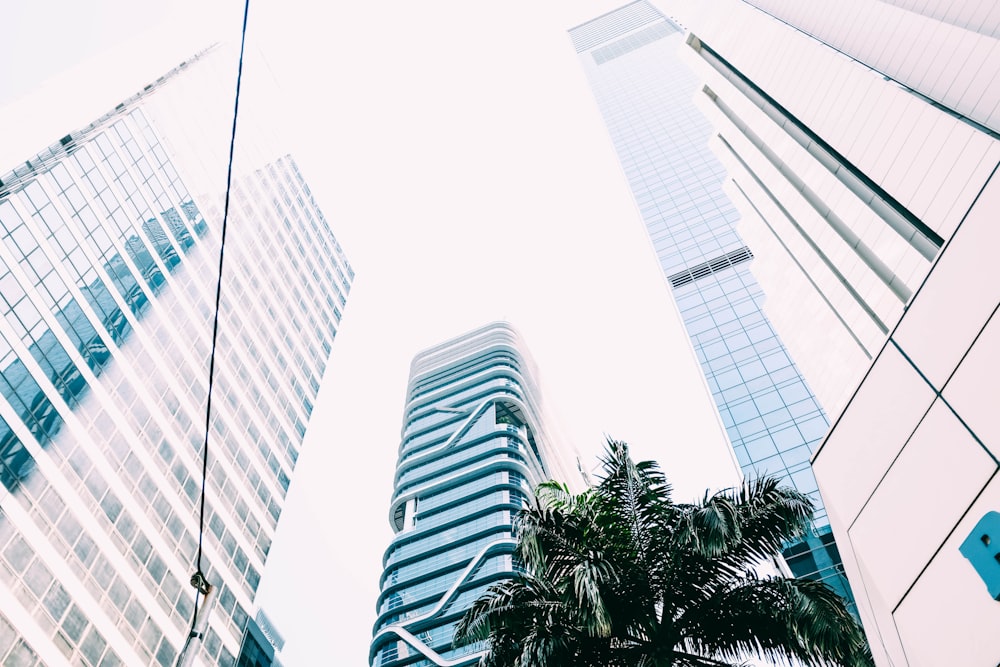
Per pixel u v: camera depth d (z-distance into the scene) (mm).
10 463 63781
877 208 40750
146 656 68938
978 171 31766
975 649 9906
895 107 38000
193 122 121625
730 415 72188
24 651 56281
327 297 157625
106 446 76438
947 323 11383
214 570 86875
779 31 52156
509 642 16391
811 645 14844
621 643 15969
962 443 10586
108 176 94562
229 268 119750
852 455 13727
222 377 106250
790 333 61906
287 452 118312
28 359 70938
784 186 55312
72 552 65938
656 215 116688
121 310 88000
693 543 15578
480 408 155750
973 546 10008
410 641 108625
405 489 142875
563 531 17047
